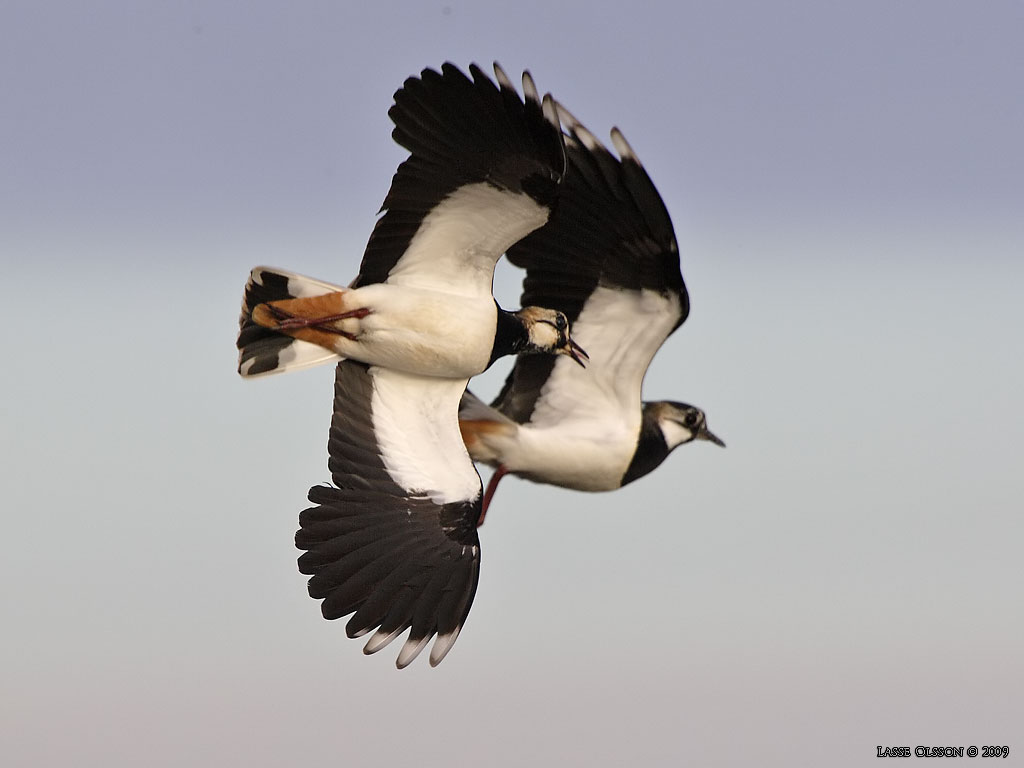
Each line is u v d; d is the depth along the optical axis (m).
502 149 11.91
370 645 12.63
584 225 14.74
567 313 15.01
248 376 12.79
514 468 15.56
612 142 14.27
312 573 12.84
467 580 12.88
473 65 11.65
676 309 14.87
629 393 15.44
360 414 13.30
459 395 13.33
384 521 12.99
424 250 12.59
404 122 11.95
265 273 12.72
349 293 12.56
